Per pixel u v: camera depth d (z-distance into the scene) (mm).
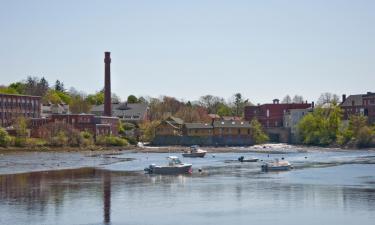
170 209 84750
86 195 98438
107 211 82812
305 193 100625
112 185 113375
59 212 81688
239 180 123750
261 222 75438
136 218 77875
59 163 175625
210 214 80938
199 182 119812
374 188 106750
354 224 73750
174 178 128500
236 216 79375
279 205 88062
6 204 88000
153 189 107438
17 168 154375
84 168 155750
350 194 98750
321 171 145125
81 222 75062
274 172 144250
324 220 76438
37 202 90250
